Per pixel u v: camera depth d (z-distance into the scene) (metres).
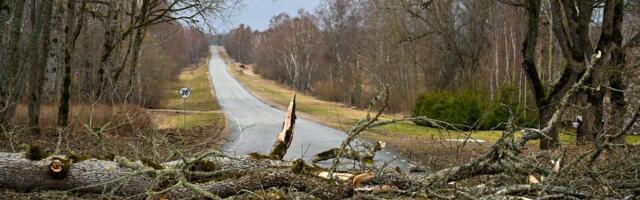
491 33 34.19
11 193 6.12
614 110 13.70
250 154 7.11
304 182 6.09
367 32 48.66
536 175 7.25
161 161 7.49
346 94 56.16
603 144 6.96
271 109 43.34
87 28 28.16
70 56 16.02
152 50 42.72
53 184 6.19
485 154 6.85
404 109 38.50
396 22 33.78
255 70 110.00
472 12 31.80
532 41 15.14
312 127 26.45
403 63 40.22
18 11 13.10
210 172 6.24
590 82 13.97
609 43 14.14
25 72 14.03
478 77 32.06
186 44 98.88
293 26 77.19
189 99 55.03
